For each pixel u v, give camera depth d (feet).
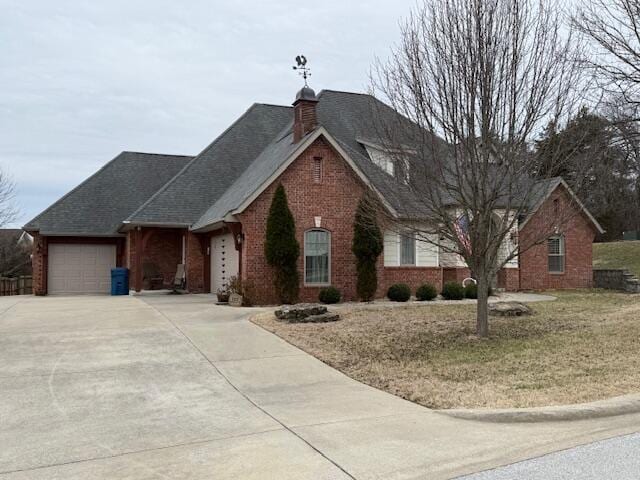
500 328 39.52
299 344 35.58
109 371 29.45
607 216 131.75
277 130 85.71
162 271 79.56
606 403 21.47
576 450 17.37
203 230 70.28
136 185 86.28
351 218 61.16
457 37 32.94
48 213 79.61
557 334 36.65
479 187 34.73
